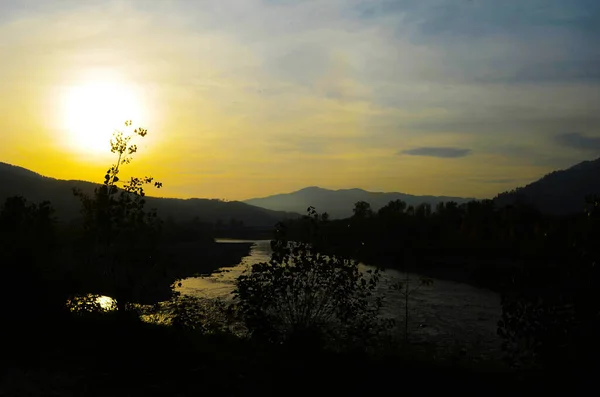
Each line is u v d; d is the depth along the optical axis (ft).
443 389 27.91
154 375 28.73
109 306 50.39
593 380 26.27
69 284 39.63
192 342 36.35
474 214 308.19
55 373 27.78
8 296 34.32
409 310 92.73
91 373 28.27
